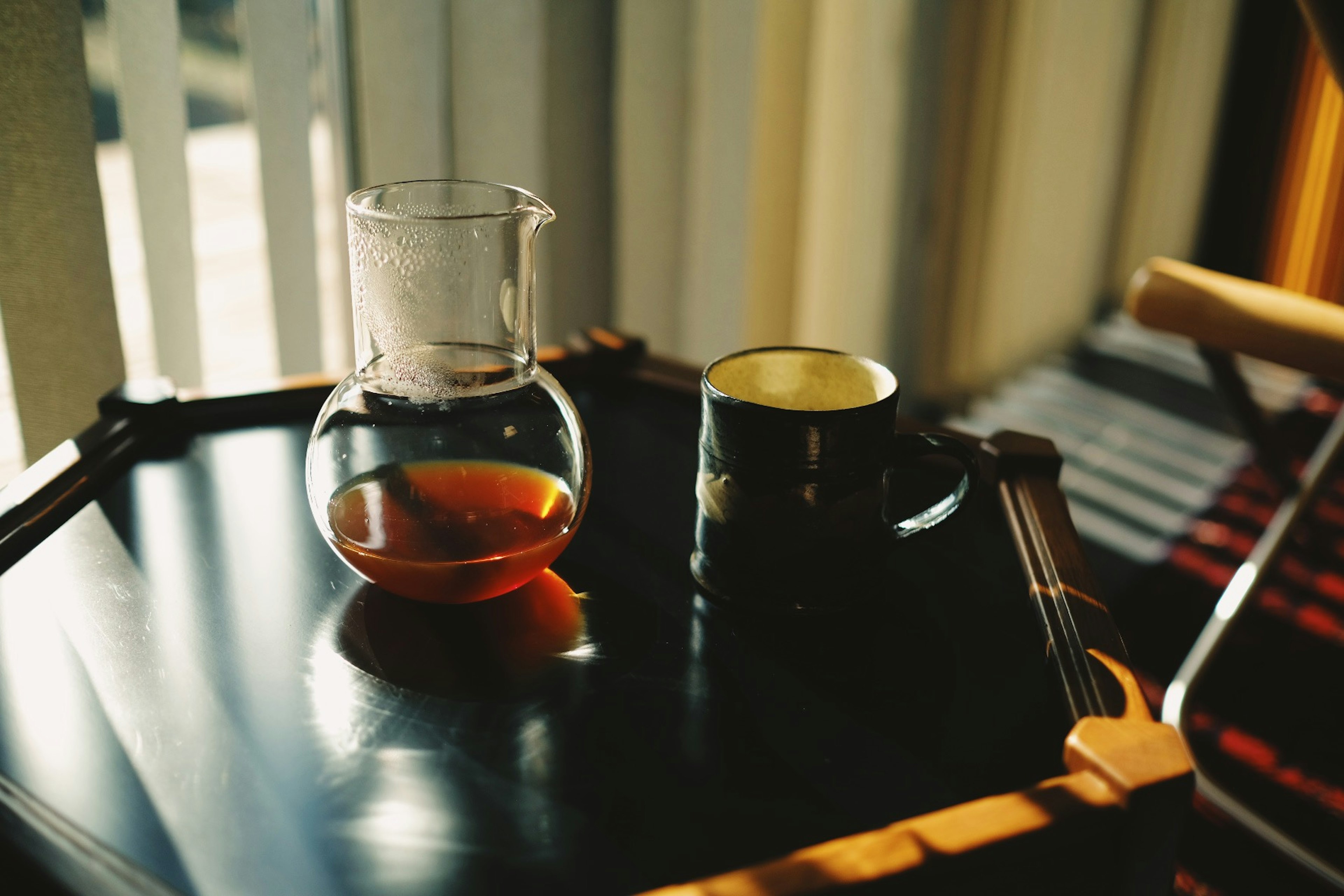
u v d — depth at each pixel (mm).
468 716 512
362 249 542
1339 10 724
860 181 1571
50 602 567
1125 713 512
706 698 527
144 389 724
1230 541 1479
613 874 451
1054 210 1942
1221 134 2318
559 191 1264
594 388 811
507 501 545
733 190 1375
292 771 485
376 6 1015
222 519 636
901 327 1725
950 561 635
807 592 568
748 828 471
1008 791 493
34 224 849
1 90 814
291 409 750
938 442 570
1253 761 1022
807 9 1362
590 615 573
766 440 545
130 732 499
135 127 933
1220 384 911
